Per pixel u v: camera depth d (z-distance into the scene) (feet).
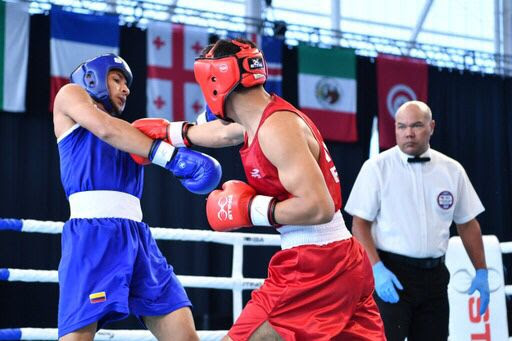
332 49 24.57
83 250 8.27
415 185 10.94
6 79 20.67
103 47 21.61
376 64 25.23
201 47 22.98
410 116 10.92
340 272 7.12
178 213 23.02
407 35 27.71
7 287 21.33
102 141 8.57
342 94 24.47
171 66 22.53
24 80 20.86
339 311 7.12
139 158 8.43
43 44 21.52
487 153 26.71
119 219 8.52
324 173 7.23
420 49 26.16
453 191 11.09
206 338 12.60
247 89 7.04
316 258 7.08
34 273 11.75
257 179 7.13
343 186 24.90
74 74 8.86
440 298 10.85
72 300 8.16
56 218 21.66
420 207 10.87
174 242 22.99
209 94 7.10
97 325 8.34
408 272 10.73
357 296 7.22
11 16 20.90
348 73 24.64
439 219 10.94
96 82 8.71
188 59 22.77
